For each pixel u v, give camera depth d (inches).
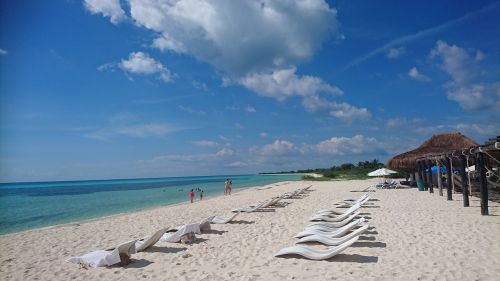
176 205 787.4
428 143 967.6
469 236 320.8
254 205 605.9
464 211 475.2
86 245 371.9
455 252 271.3
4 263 302.8
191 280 233.1
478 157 445.4
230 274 242.1
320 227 355.6
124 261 276.4
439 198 648.4
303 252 270.2
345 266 247.6
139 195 1325.0
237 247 318.7
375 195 751.1
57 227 497.4
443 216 436.5
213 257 288.2
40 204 1036.5
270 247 312.8
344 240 306.5
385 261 256.2
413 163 921.5
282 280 224.8
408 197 682.2
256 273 241.3
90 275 255.0
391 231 356.5
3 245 378.9
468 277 216.2
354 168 2635.3
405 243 305.6
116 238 405.4
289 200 724.0
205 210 637.3
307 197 789.2
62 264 289.3
